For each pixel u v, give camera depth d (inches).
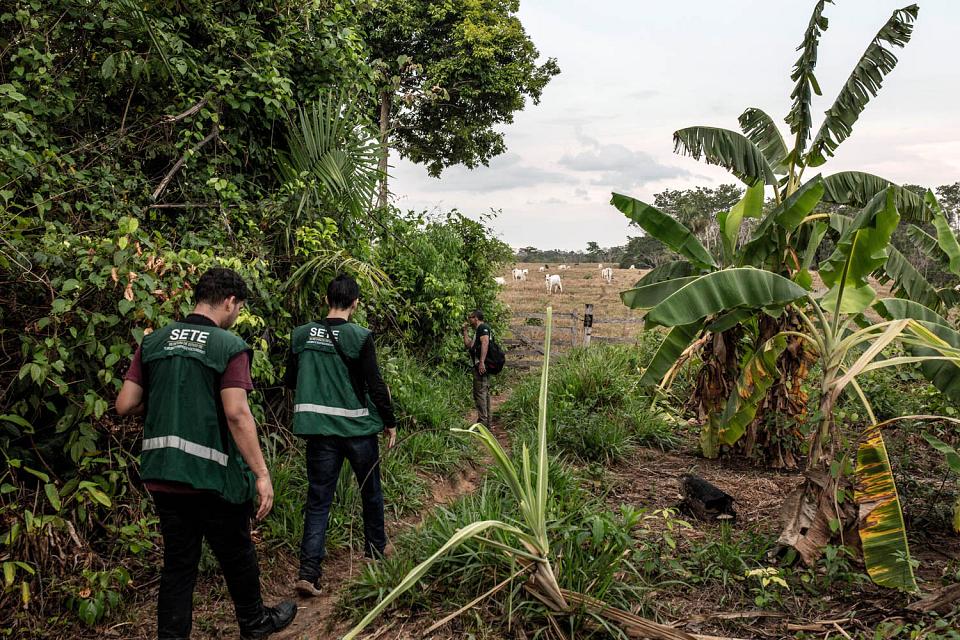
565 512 166.6
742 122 291.1
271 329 205.3
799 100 243.1
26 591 118.3
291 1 234.4
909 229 268.4
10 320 135.8
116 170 182.7
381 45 848.3
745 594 140.8
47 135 171.3
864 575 141.6
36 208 154.4
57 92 174.1
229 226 197.5
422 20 840.9
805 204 193.6
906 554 131.1
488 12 871.7
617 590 131.1
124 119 189.9
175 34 201.9
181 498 112.2
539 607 125.1
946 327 174.2
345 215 251.0
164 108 201.8
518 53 942.4
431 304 399.2
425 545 148.9
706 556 155.6
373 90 269.1
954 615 120.4
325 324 159.9
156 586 145.0
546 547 124.2
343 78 252.1
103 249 136.3
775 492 222.7
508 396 443.5
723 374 263.1
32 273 128.5
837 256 199.3
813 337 175.8
